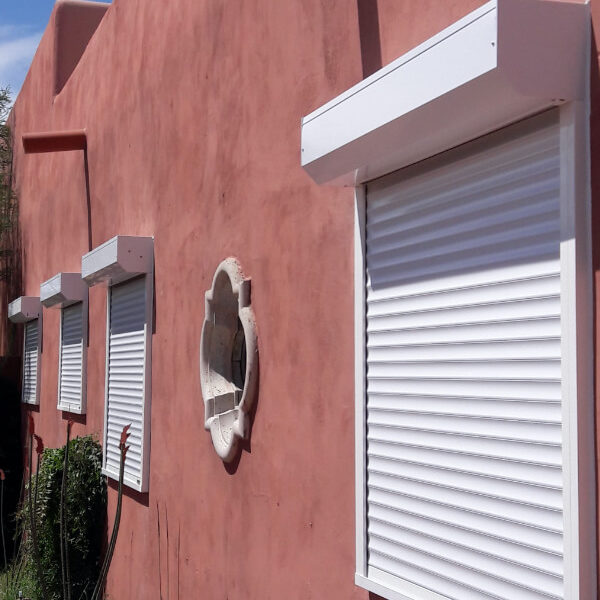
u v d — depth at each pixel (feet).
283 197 16.92
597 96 9.23
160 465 24.13
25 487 28.50
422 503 12.01
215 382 20.70
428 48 10.28
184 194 22.89
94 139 33.27
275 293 17.11
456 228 11.57
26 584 27.63
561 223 9.60
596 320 9.17
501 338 10.61
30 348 47.65
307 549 15.47
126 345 27.66
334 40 15.03
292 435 16.17
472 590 10.98
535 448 10.00
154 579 24.07
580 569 9.12
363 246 13.66
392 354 12.83
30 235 48.11
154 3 25.95
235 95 19.52
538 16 9.21
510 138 10.57
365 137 11.90
